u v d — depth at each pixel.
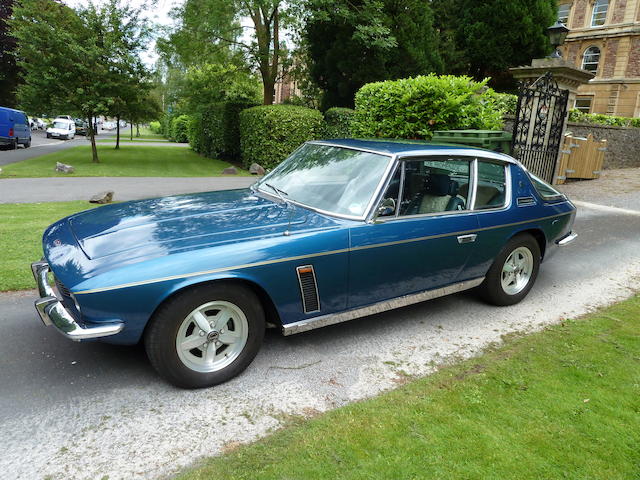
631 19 31.77
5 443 2.35
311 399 2.85
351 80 17.00
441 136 9.12
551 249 4.73
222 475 2.15
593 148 12.84
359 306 3.41
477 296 4.71
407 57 16.58
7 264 4.92
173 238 2.94
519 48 19.36
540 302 4.59
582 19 34.19
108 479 2.15
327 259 3.12
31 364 3.12
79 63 16.05
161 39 19.34
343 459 2.26
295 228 3.12
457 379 3.03
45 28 15.44
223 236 2.97
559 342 3.61
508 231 4.13
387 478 2.13
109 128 80.06
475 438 2.44
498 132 9.31
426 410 2.68
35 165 16.06
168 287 2.63
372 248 3.29
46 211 7.68
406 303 3.68
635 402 2.79
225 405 2.76
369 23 16.16
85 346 3.39
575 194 10.98
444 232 3.64
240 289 2.89
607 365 3.24
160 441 2.42
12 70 35.88
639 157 16.77
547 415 2.65
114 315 2.57
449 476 2.16
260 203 3.70
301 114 15.63
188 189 11.05
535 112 10.36
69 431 2.47
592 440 2.44
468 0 20.33
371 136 11.05
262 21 21.42
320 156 4.04
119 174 14.27
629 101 32.44
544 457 2.30
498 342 3.70
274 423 2.60
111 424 2.54
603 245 6.73
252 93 26.72
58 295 3.30
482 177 4.01
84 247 2.92
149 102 18.38
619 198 10.55
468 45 20.02
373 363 3.31
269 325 3.21
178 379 2.81
